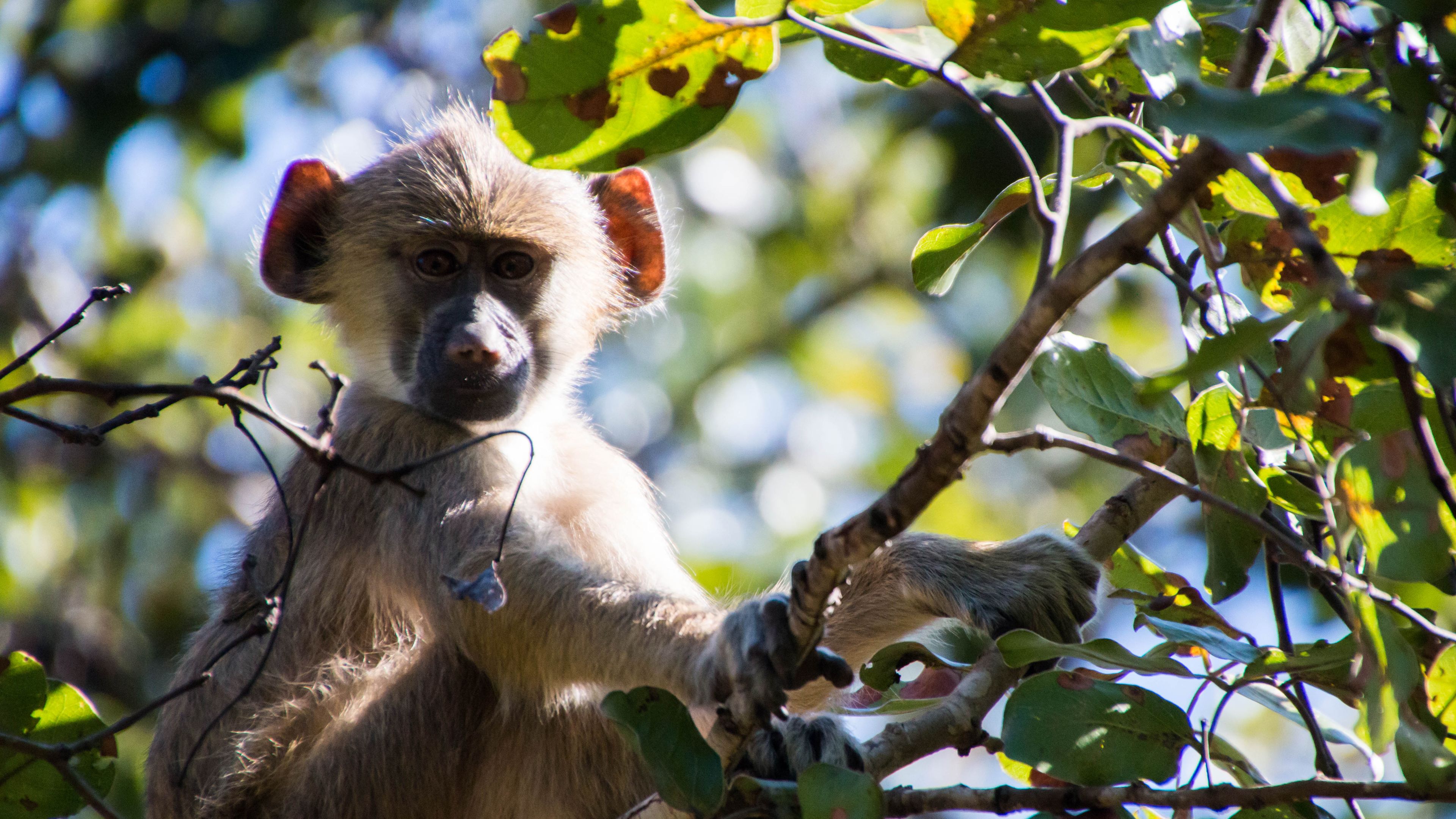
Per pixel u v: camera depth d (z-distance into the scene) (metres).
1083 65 5.61
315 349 20.47
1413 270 4.51
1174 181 4.38
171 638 18.70
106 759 7.12
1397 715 5.12
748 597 10.21
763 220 24.67
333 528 9.75
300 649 9.66
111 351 19.77
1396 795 5.43
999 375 4.62
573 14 5.81
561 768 9.23
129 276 20.56
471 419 10.15
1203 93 4.09
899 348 25.19
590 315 11.51
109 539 18.73
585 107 6.05
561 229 11.05
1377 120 3.98
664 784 5.86
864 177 24.62
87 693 17.95
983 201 19.03
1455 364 4.34
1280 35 5.81
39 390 5.71
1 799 7.04
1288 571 12.09
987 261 22.88
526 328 10.83
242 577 10.07
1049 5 5.41
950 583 8.84
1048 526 9.10
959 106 19.05
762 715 6.30
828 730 7.35
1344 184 5.55
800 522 23.08
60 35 20.08
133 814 13.27
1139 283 21.91
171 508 19.14
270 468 6.47
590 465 10.76
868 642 9.14
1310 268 5.97
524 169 11.00
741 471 23.97
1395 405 5.45
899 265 24.16
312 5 20.28
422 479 9.51
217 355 20.14
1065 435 5.27
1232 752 7.04
